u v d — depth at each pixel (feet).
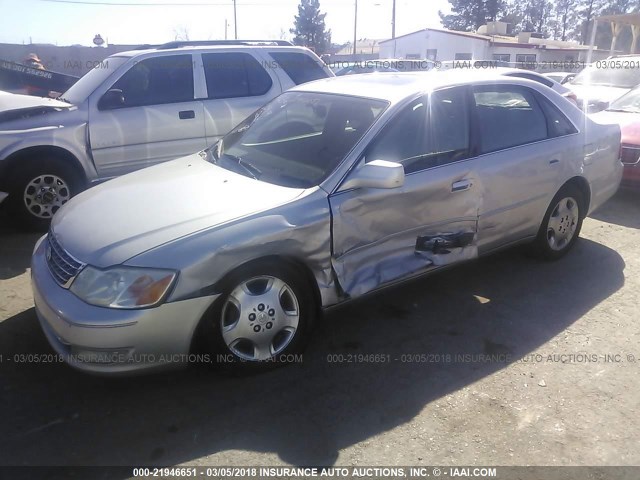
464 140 13.07
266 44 23.38
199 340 9.98
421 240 12.39
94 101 19.11
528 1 238.89
